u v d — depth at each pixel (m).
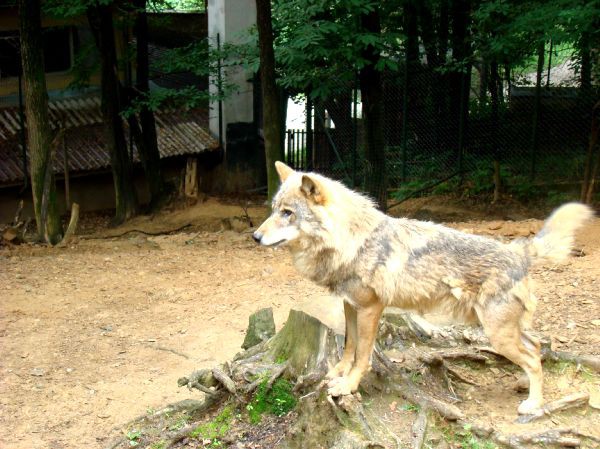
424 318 6.70
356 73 15.75
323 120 20.39
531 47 15.82
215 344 8.98
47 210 14.55
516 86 18.75
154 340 9.20
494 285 4.86
